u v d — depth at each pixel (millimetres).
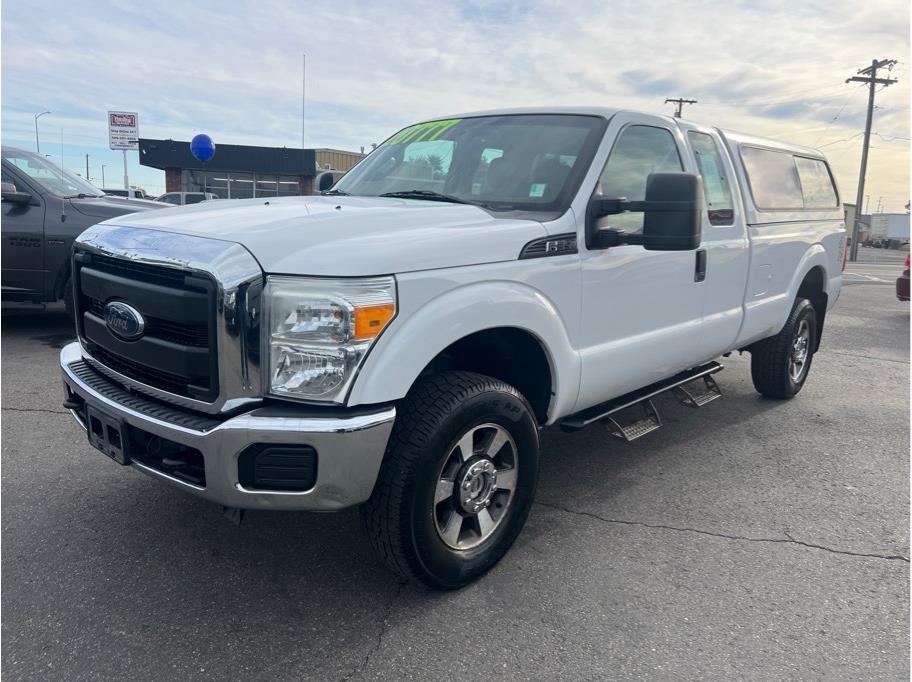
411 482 2590
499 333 3102
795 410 5762
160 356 2611
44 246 6871
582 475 4254
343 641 2578
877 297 15219
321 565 3088
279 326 2408
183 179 31562
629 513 3746
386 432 2488
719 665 2523
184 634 2580
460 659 2506
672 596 2955
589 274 3320
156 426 2551
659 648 2607
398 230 2693
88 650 2471
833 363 7727
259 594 2854
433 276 2611
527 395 3373
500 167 3607
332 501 2467
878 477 4340
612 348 3551
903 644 2674
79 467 4023
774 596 2982
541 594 2934
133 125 14969
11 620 2621
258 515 3533
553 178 3422
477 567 2951
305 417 2396
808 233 5582
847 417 5586
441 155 3902
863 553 3381
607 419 3758
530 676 2432
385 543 2650
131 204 7461
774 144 5430
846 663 2557
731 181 4637
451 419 2654
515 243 2951
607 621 2762
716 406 5820
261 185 32688
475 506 2914
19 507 3525
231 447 2391
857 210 40094
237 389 2424
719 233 4391
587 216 3320
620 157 3629
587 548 3342
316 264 2406
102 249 2834
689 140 4312
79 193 7387
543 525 3570
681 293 4043
